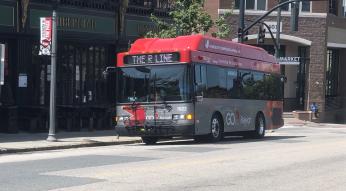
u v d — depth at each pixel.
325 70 44.41
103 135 21.94
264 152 15.99
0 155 15.35
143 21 27.55
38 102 23.03
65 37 23.55
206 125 19.11
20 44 22.12
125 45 26.70
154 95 18.58
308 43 43.75
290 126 38.16
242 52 21.88
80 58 25.09
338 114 48.00
